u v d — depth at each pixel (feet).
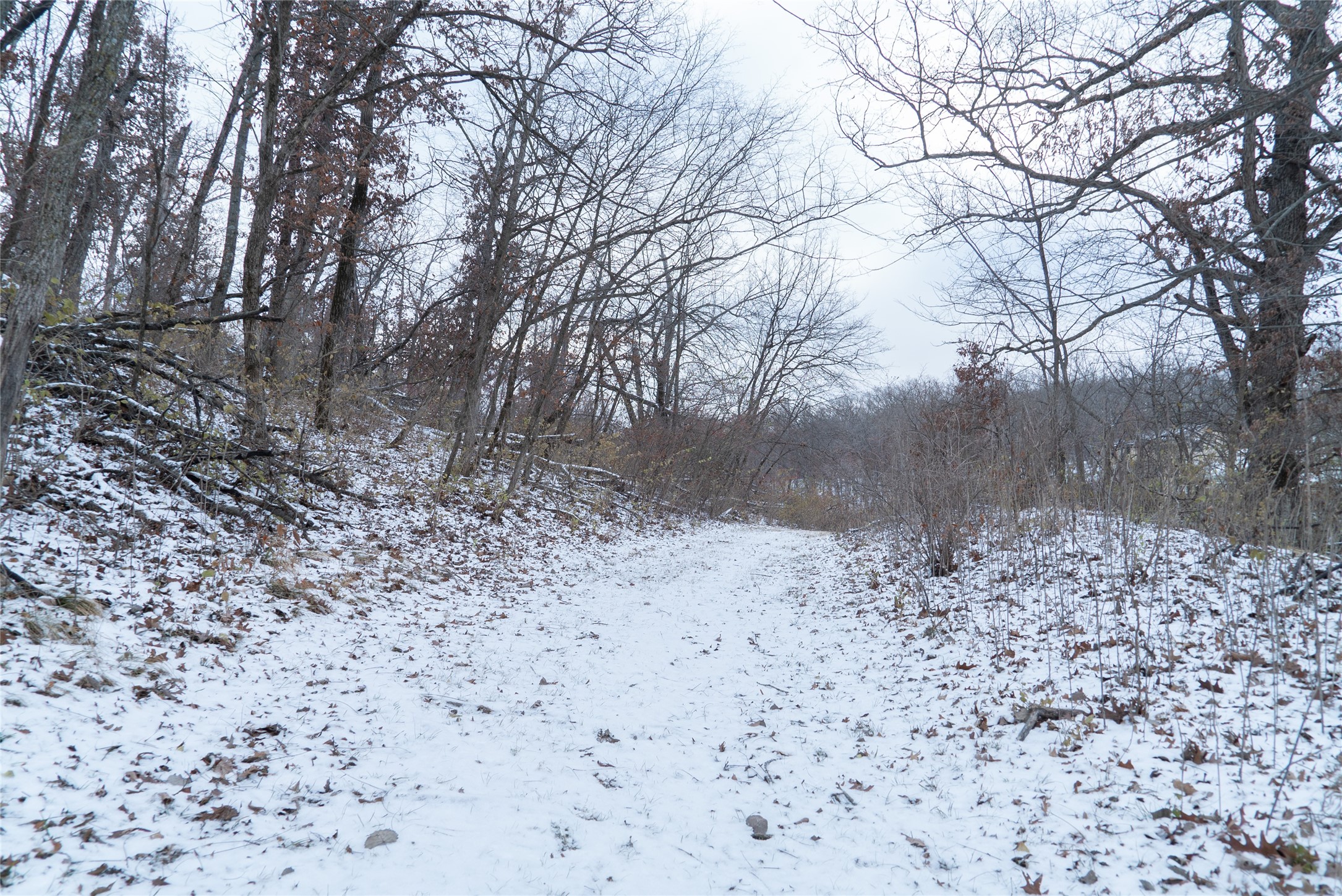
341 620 24.66
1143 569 27.50
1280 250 37.81
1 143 36.42
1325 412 31.40
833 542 67.21
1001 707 19.29
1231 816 12.31
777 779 16.08
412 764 15.20
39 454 25.32
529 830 12.92
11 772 11.75
